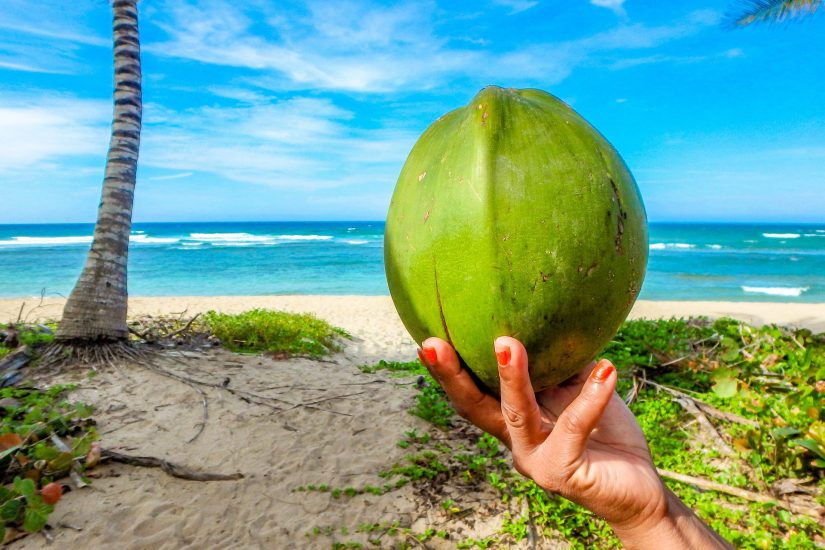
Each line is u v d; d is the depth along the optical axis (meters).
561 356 1.38
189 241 55.56
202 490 4.04
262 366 6.91
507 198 1.26
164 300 15.92
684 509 1.50
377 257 39.16
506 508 3.88
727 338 6.79
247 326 8.48
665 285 24.47
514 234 1.25
